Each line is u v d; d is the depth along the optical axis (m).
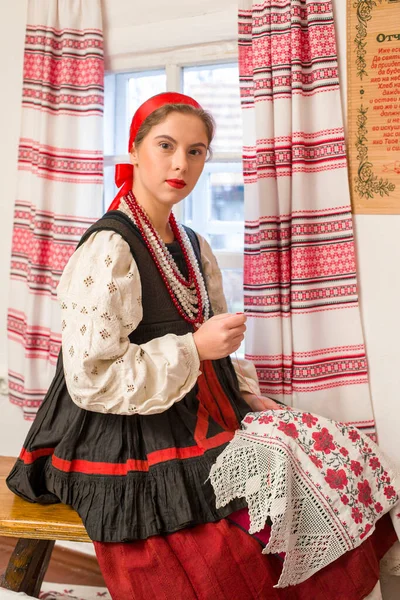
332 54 1.77
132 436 1.35
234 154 2.09
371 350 1.83
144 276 1.40
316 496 1.32
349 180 1.82
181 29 2.00
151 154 1.42
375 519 1.38
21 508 1.43
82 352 1.25
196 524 1.29
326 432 1.41
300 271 1.80
